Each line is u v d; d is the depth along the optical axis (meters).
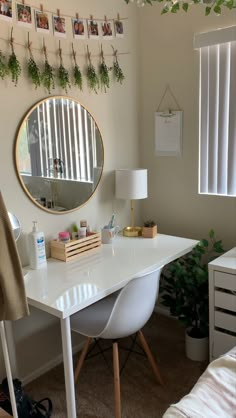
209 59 2.47
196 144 2.66
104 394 2.14
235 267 2.08
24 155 2.10
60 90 2.26
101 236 2.52
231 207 2.56
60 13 2.21
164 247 2.41
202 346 2.39
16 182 2.09
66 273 2.01
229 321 2.14
